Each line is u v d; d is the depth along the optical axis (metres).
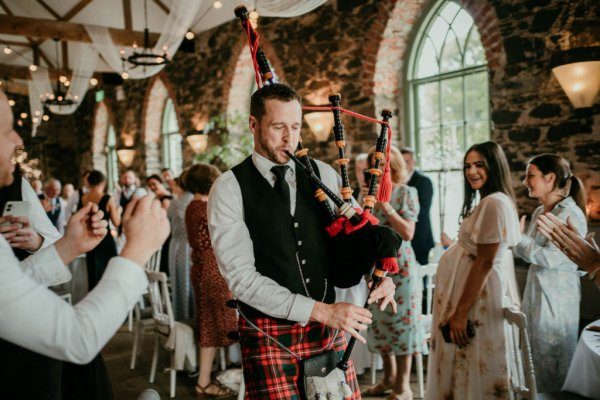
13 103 11.91
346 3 6.09
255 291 1.39
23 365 1.03
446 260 2.38
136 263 0.92
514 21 4.47
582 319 3.94
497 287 2.16
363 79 5.96
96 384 1.27
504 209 2.10
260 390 1.47
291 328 1.49
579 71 3.81
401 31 5.78
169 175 7.14
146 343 4.77
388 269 1.43
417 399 3.21
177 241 4.25
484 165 2.25
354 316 1.36
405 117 5.98
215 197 1.50
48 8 9.25
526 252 2.70
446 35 5.50
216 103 8.23
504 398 2.11
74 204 6.85
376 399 3.17
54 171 13.15
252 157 1.58
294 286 1.48
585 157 4.04
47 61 11.02
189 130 8.91
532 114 4.38
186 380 3.74
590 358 1.97
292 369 1.48
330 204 1.63
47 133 13.04
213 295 3.30
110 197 5.14
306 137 6.75
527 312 2.78
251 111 1.51
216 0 5.17
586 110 4.00
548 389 2.70
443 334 2.25
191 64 8.77
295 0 4.64
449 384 2.27
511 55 4.51
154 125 10.32
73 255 1.24
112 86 11.24
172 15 6.26
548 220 1.82
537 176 2.81
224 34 8.00
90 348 0.82
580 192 2.82
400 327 2.96
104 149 12.60
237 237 1.46
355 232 1.47
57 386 1.10
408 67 5.88
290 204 1.54
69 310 0.82
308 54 6.59
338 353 1.58
